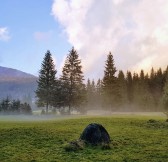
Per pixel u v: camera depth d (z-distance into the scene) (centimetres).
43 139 2838
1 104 9275
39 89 9025
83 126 3856
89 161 2098
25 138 2869
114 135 3153
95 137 2588
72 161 2092
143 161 2122
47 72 9069
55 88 8888
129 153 2362
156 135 3234
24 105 9394
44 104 9106
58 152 2353
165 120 4781
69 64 8838
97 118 5181
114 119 4928
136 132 3419
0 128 3419
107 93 9831
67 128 3603
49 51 9181
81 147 2464
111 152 2381
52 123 4284
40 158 2166
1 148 2472
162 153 2369
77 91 8769
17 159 2130
